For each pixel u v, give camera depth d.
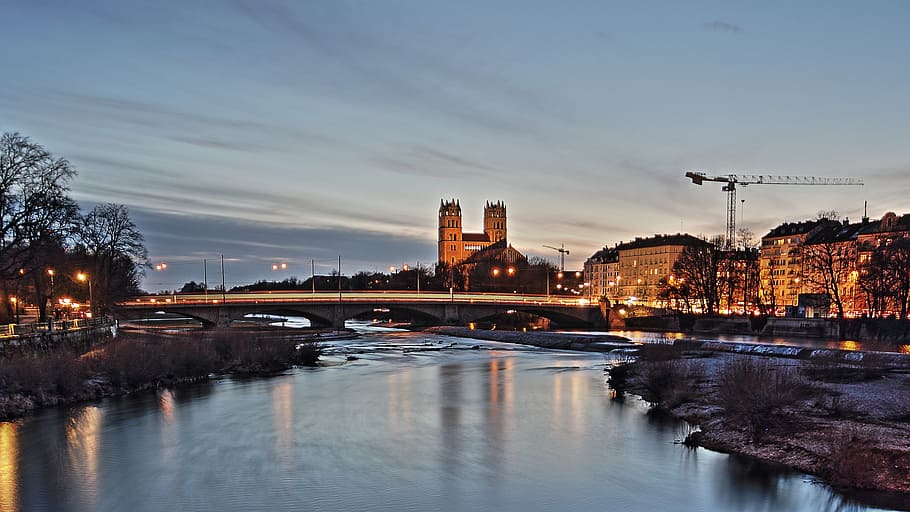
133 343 63.91
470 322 161.88
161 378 58.50
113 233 107.44
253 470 31.95
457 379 62.97
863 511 24.83
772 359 61.38
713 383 48.88
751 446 33.19
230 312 123.88
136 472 31.69
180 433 39.44
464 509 26.58
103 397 51.62
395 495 28.31
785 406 37.84
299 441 37.50
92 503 27.64
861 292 126.94
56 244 74.06
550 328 163.75
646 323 155.50
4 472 31.73
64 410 46.31
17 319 91.38
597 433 38.47
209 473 31.52
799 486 27.84
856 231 158.50
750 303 162.38
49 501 27.86
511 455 34.12
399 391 55.25
